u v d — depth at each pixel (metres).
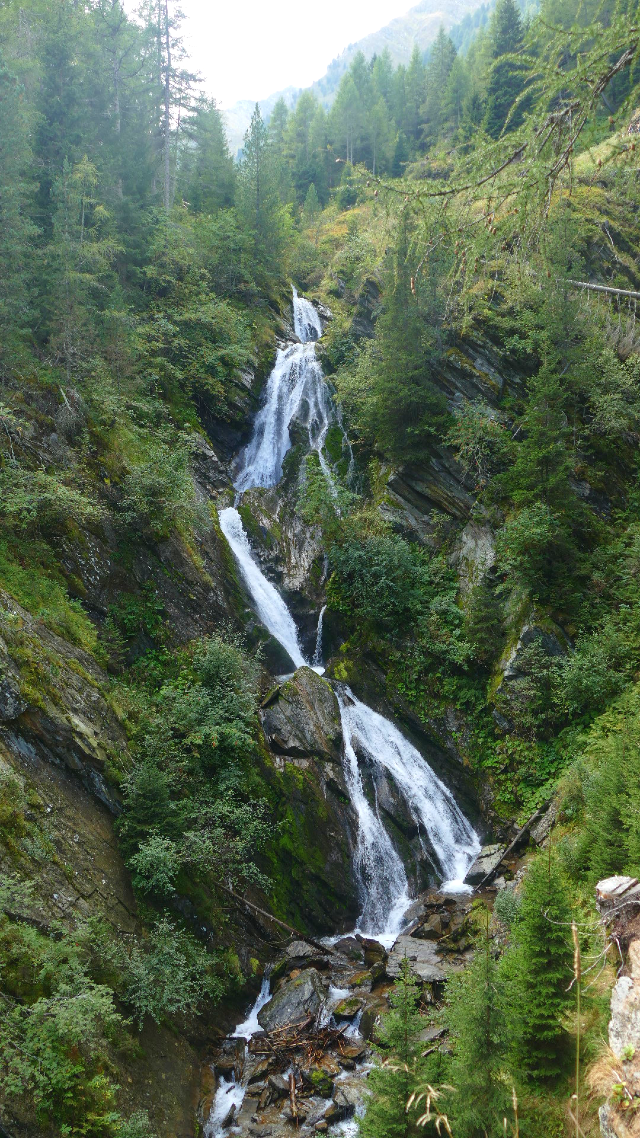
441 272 21.95
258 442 25.53
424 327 22.94
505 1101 6.27
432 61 62.47
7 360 15.84
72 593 14.38
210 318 25.25
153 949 10.58
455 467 22.39
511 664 18.36
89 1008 8.06
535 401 19.73
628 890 6.52
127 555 16.12
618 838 10.24
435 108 59.44
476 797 17.94
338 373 26.88
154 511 17.11
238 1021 11.79
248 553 21.36
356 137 59.59
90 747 11.63
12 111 17.00
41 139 23.00
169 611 16.56
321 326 33.44
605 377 22.92
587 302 22.31
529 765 17.38
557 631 18.30
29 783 10.34
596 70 5.13
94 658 13.66
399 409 22.86
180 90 35.81
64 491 14.02
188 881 12.24
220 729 14.24
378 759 17.94
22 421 14.84
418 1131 6.37
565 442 22.02
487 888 15.49
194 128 40.34
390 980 12.31
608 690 16.70
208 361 24.53
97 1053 8.67
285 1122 9.64
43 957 8.38
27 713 10.87
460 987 7.60
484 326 23.94
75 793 11.12
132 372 20.31
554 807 15.83
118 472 16.92
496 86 36.53
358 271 36.22
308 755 16.64
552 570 19.30
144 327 22.56
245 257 30.39
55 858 9.96
